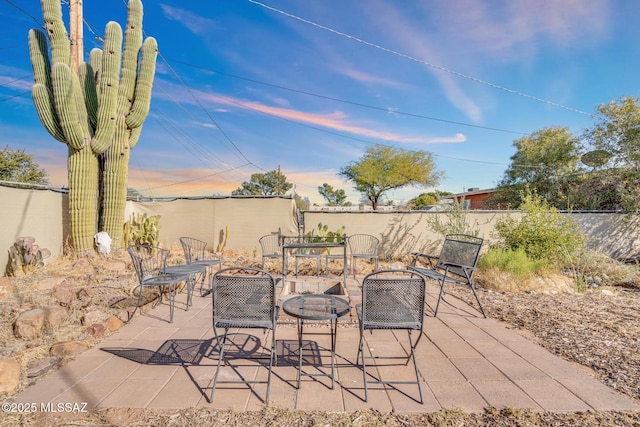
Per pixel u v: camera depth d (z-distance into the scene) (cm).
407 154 2272
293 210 778
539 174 1309
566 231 574
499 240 685
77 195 567
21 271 478
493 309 384
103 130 573
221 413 180
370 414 181
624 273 573
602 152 864
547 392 203
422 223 744
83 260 533
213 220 782
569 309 386
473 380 218
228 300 202
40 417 175
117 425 169
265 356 254
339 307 237
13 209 501
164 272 380
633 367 237
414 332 307
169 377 219
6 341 268
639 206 771
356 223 759
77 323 311
